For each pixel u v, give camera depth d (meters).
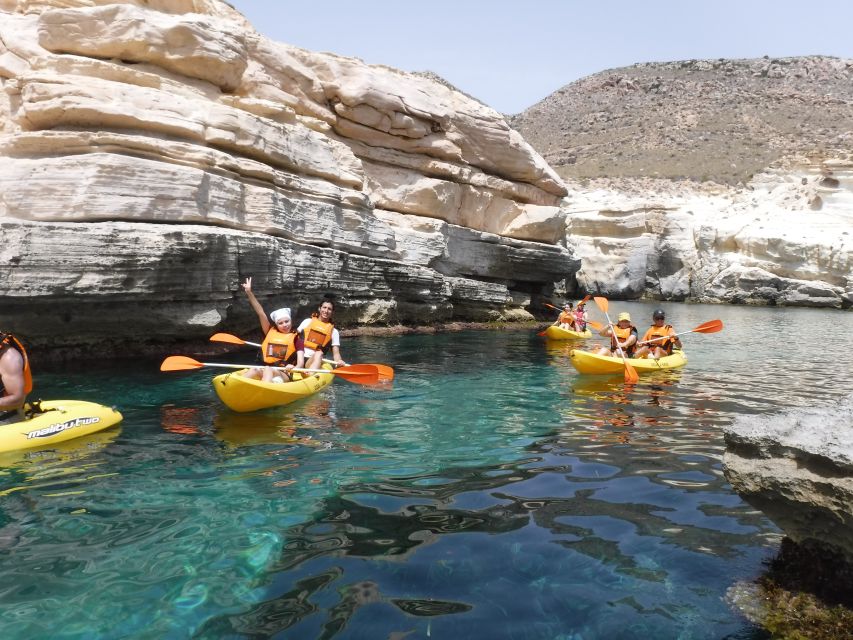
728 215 36.38
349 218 13.30
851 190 33.56
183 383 7.83
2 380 5.07
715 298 34.16
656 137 81.75
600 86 111.38
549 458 5.08
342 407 6.85
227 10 13.83
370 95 14.88
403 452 5.18
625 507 3.99
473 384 8.52
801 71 103.25
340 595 2.87
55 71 9.94
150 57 10.88
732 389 8.62
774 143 72.00
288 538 3.46
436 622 2.66
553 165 78.19
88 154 8.95
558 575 3.07
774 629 2.59
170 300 9.21
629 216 36.62
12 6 12.01
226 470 4.62
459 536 3.52
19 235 7.71
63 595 2.82
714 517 3.81
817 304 31.33
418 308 15.65
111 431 5.66
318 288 12.23
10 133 10.27
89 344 9.30
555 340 14.62
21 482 4.30
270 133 11.48
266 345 7.46
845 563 2.72
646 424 6.34
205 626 2.60
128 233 8.43
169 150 9.70
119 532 3.50
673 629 2.61
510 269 19.02
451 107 17.39
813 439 2.71
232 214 10.35
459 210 17.66
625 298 37.09
